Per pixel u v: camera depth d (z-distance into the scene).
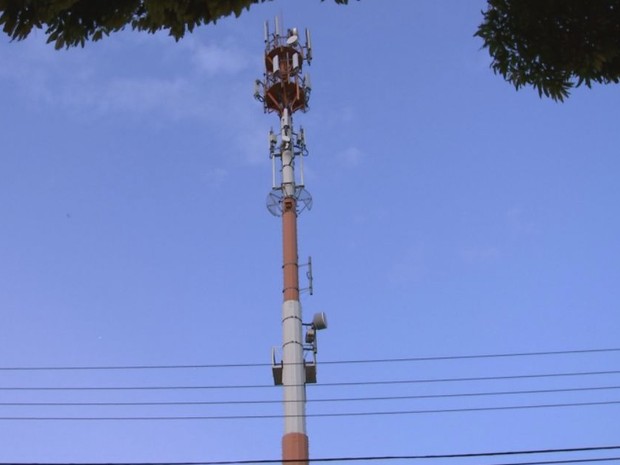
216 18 8.33
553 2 8.92
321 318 21.28
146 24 8.52
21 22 8.13
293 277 22.09
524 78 9.29
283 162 24.23
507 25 9.26
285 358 20.55
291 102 25.59
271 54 26.75
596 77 9.02
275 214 23.53
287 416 19.64
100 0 8.45
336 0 8.73
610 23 8.80
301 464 18.89
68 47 8.45
